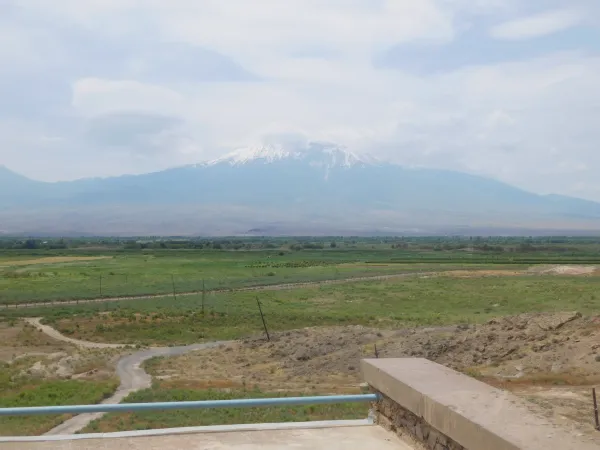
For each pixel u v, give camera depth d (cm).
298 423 814
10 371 4562
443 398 646
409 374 755
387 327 6469
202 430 783
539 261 16600
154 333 6700
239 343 5538
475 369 3375
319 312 7956
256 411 2533
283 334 5541
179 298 9688
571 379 2744
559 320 3925
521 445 511
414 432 709
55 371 4575
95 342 6309
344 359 4297
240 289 11069
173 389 3550
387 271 14212
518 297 8812
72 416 2714
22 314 8100
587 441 519
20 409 738
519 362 3291
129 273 13875
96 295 10056
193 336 6544
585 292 8994
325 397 786
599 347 3148
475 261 17100
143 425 2316
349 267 15588
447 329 4703
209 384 3806
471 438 573
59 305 9006
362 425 804
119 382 4047
